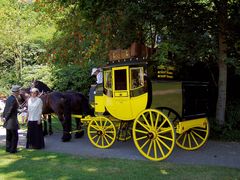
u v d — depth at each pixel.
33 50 22.92
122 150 9.80
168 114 9.24
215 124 11.24
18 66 22.69
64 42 12.95
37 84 12.84
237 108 11.91
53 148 10.30
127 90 9.27
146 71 8.93
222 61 11.45
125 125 9.71
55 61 13.41
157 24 11.16
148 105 8.96
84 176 7.25
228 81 13.11
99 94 10.38
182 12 11.32
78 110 11.78
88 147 10.31
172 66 10.43
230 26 11.31
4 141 11.65
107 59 11.59
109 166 8.03
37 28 22.33
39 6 14.23
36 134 10.20
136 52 9.38
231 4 11.20
